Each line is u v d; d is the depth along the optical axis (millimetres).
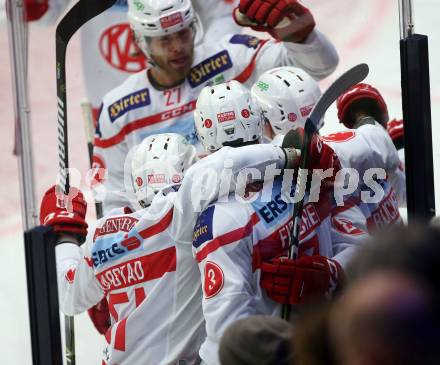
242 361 7426
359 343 4336
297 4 14547
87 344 14180
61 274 11188
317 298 5098
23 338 15141
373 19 19953
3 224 17844
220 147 10766
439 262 4352
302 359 4977
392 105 19109
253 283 9758
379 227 11570
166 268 10242
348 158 11453
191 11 14898
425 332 4230
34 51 16609
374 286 4363
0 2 19812
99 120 15844
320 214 10414
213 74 15492
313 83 12023
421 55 10648
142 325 10453
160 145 11148
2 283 16406
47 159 17031
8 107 19703
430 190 10758
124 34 17078
